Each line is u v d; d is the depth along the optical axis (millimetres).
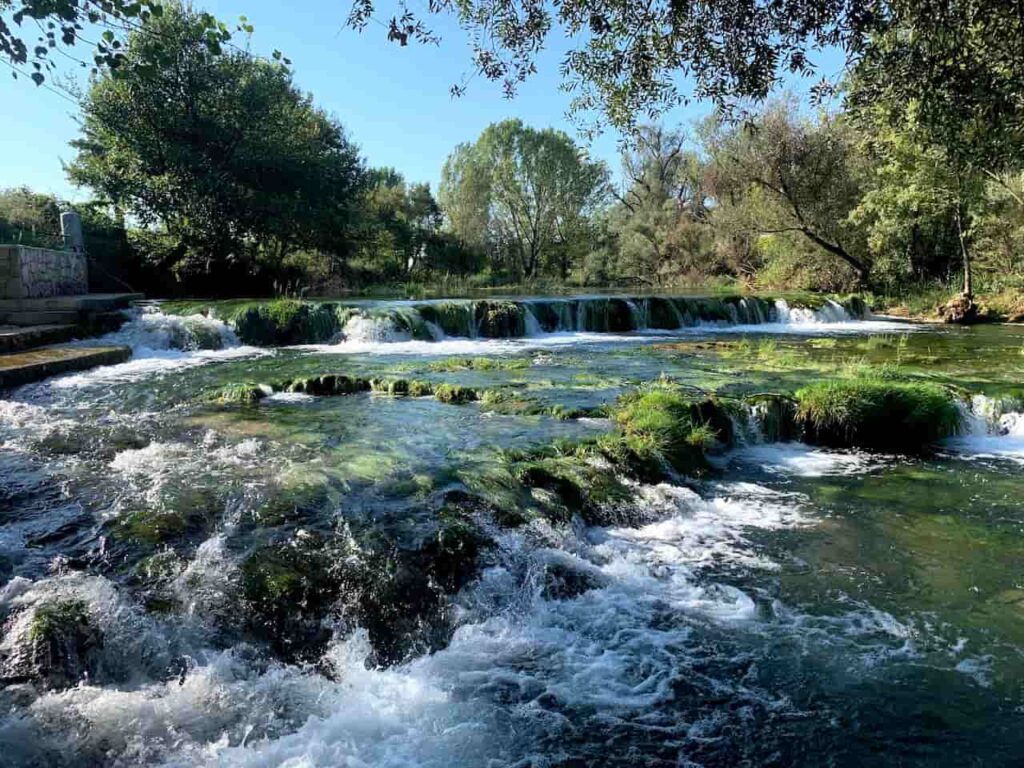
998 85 6309
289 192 26812
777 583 4629
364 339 15414
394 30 5109
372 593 4074
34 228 21312
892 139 15266
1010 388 8922
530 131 44531
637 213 43719
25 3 4723
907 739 3154
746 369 10984
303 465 5980
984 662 3754
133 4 5211
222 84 23328
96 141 23766
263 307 15422
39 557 4168
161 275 24531
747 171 27562
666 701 3430
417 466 5957
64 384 9641
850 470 7055
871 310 24594
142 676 3387
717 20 5734
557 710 3350
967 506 6027
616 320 18984
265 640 3699
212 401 8844
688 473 6727
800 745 3123
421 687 3494
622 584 4578
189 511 4902
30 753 2791
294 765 2908
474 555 4535
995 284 22891
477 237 46500
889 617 4211
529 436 7031
